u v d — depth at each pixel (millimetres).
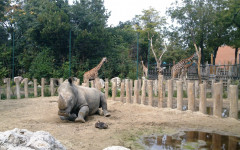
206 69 20312
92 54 22844
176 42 29891
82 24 23359
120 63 24016
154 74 23906
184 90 14125
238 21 20531
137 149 4738
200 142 5227
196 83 13055
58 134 5484
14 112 8328
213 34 25781
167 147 4879
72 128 6039
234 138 5543
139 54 34469
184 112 8125
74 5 23219
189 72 22609
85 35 21031
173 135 5742
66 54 23031
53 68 20641
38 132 3076
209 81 19125
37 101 10984
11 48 23203
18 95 12078
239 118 7824
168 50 31547
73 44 22203
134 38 34031
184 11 26391
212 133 5938
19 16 24859
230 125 6625
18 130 3133
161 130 6152
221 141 5316
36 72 19688
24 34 23844
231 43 25750
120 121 6965
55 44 21922
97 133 5688
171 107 8812
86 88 7738
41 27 21734
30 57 22156
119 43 29109
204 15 25656
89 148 4652
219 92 7605
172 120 7125
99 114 8055
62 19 21984
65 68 20234
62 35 21281
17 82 12141
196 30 25922
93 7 27188
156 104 10766
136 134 5758
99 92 8195
